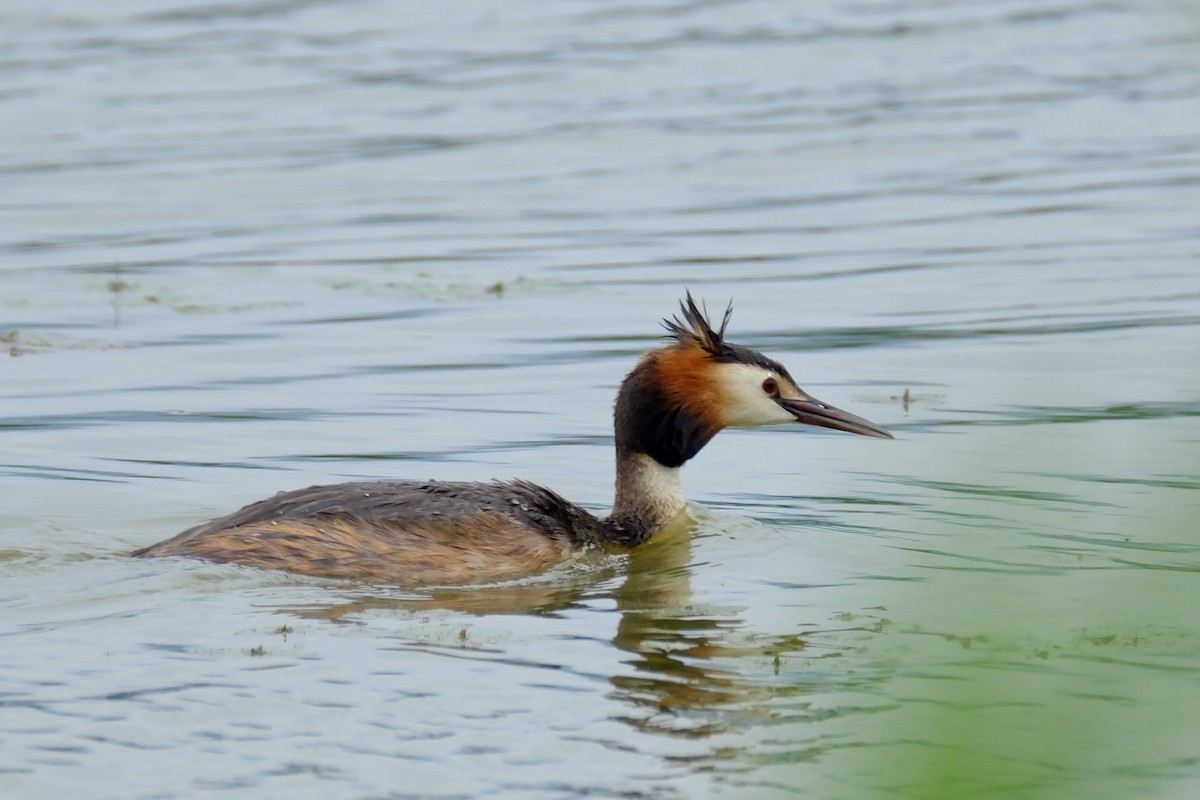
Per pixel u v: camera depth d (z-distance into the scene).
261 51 41.19
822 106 36.56
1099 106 36.38
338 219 28.45
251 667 10.84
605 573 13.62
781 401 15.44
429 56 40.88
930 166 31.80
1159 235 26.80
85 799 8.98
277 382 19.95
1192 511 11.94
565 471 16.81
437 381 20.02
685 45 42.38
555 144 33.56
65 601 12.26
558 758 9.50
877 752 9.30
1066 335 21.44
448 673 10.81
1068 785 8.45
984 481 13.90
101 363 20.69
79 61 39.81
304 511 13.55
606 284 24.53
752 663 11.03
